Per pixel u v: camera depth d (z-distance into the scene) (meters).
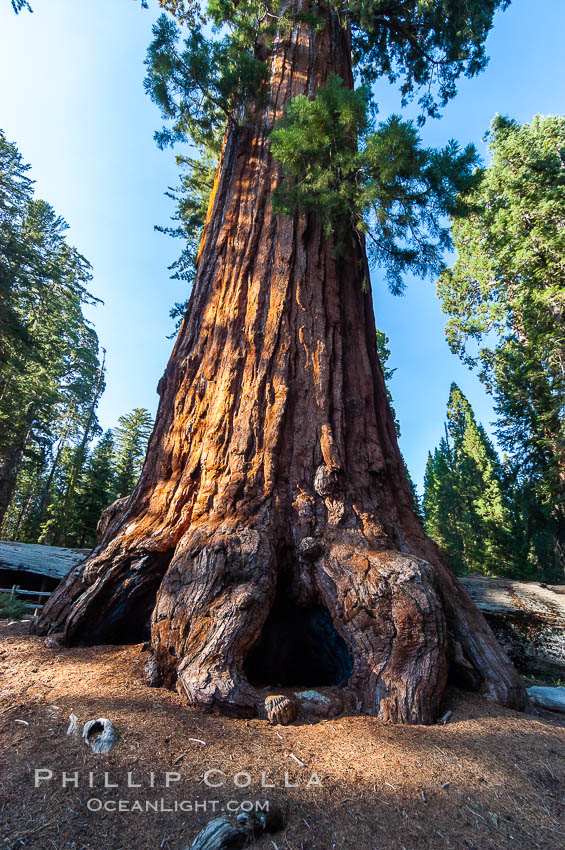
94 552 4.95
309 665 4.58
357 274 7.23
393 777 2.49
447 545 37.69
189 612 3.65
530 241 17.80
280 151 5.90
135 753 2.47
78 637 4.43
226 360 5.64
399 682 3.41
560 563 21.84
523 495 22.36
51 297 27.27
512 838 2.09
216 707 3.07
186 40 6.96
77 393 32.00
